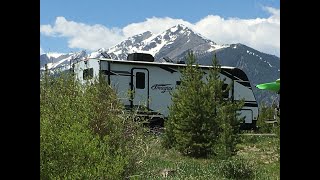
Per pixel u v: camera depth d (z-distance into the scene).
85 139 5.89
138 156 7.61
